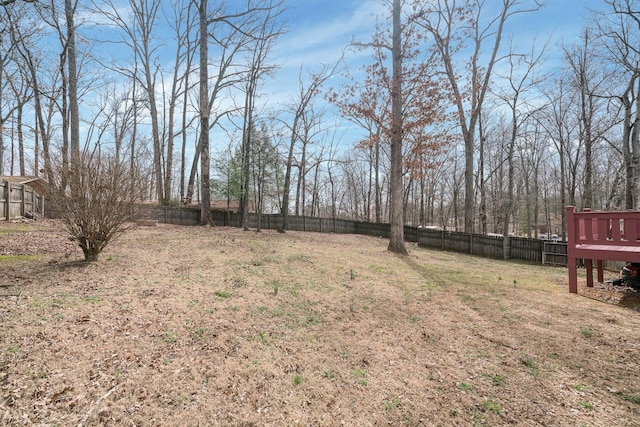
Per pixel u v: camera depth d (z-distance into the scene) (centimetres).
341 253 1059
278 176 2594
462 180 3669
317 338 386
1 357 268
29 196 1263
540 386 301
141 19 2211
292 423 237
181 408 241
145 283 509
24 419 209
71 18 1463
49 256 626
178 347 327
